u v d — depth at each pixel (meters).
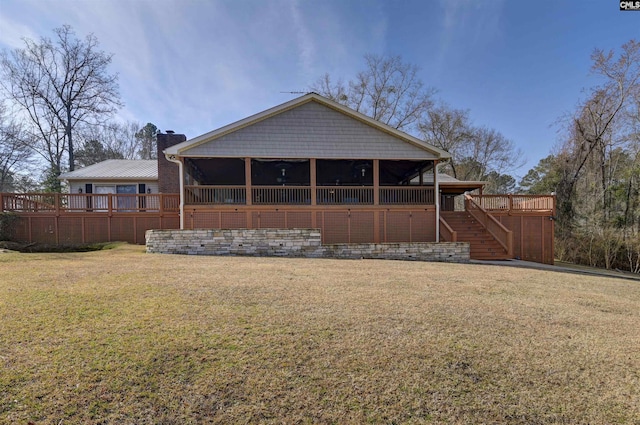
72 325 3.58
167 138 17.19
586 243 19.59
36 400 2.33
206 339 3.33
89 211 13.64
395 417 2.34
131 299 4.54
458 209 30.08
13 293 4.74
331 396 2.53
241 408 2.36
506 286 6.67
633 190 19.36
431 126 31.12
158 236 10.44
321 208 13.42
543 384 2.83
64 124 24.95
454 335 3.74
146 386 2.54
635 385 2.86
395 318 4.21
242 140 13.06
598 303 5.72
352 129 13.60
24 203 13.05
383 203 13.81
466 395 2.62
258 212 13.16
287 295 5.05
